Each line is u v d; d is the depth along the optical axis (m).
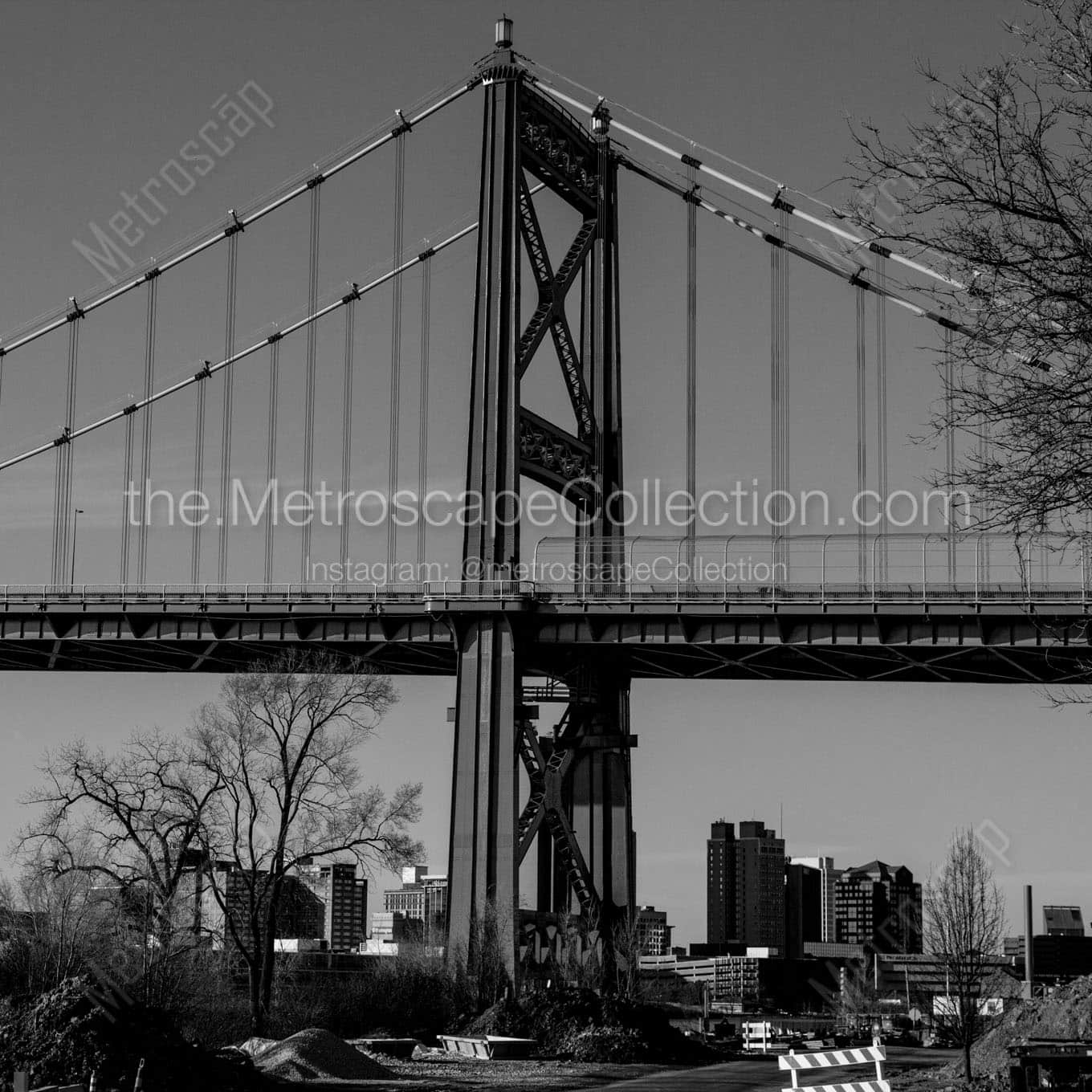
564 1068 77.81
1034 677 111.06
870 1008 195.12
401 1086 61.09
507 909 105.12
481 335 115.62
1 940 67.62
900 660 110.50
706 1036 118.81
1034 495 21.03
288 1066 61.88
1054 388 20.89
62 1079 47.47
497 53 119.31
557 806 112.56
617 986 109.69
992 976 88.44
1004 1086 54.12
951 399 21.56
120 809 78.00
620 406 121.88
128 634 120.12
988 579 105.69
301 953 108.81
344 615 116.19
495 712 110.38
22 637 121.31
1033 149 21.17
